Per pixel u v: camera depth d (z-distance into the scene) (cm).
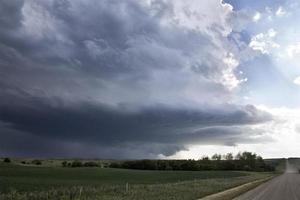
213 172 12081
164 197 2930
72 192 3000
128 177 7875
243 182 6362
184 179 7462
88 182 5631
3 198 2630
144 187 3944
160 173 10188
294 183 7206
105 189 3450
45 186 4247
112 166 14262
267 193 4291
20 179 5750
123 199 2716
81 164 13975
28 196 2769
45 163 14050
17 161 13575
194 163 14950
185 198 2966
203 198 3086
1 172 7750
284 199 3506
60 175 7638
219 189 4241
